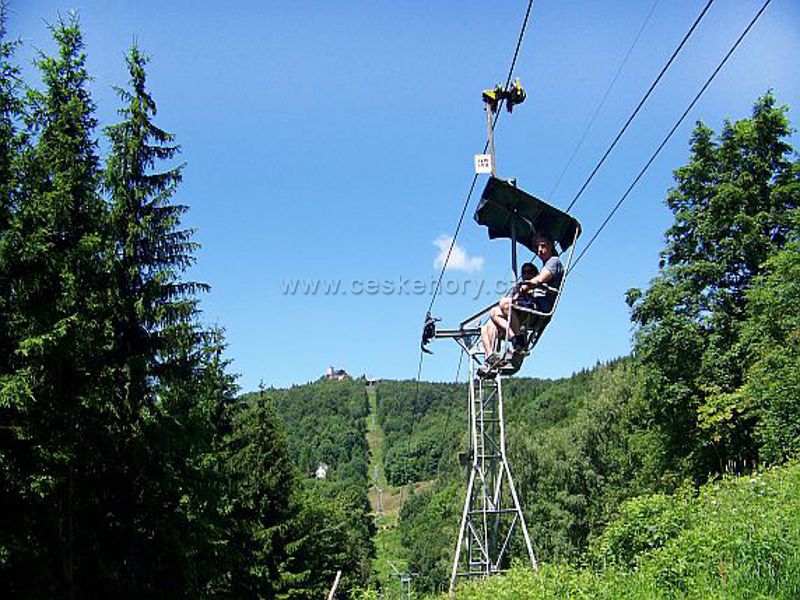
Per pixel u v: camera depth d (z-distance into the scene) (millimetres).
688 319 27047
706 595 7812
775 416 21984
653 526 12820
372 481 135875
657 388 27797
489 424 22219
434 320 20328
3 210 13523
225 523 25500
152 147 19312
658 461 30078
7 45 14000
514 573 13336
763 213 26547
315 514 44406
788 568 7762
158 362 18797
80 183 16062
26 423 13031
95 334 16281
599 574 11430
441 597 14844
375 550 96938
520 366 11195
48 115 16875
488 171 10656
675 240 28875
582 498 44188
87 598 16172
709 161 28359
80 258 15312
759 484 13539
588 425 45969
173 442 17812
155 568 17391
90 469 16625
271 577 31188
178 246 19484
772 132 27500
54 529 14570
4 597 13305
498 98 10727
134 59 19344
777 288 23297
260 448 32031
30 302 13500
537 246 10836
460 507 54188
